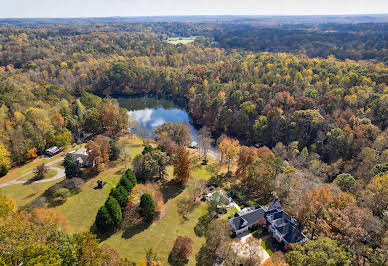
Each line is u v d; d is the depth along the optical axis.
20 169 92.00
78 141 113.62
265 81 159.88
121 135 128.38
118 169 94.19
